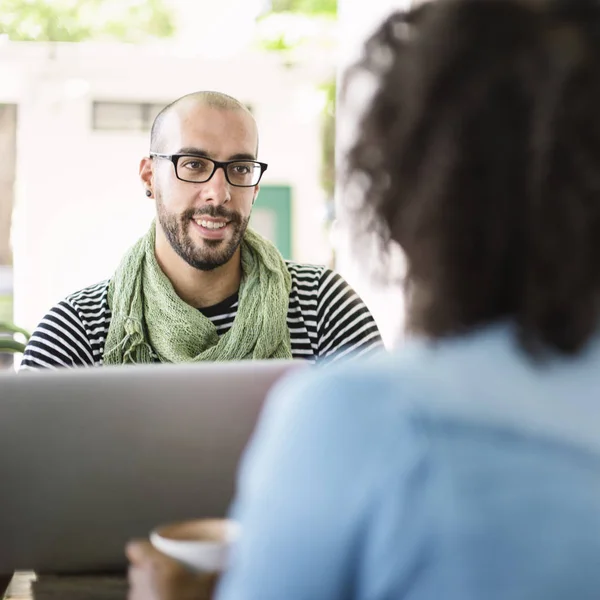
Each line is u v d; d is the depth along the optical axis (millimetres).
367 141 658
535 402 602
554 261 598
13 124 5793
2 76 5699
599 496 575
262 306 2000
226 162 1926
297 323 2066
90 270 5871
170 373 1135
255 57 5957
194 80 5949
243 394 1143
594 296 609
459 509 570
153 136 2006
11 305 5805
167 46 7793
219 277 2020
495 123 601
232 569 649
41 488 1109
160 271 2006
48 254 5836
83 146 5840
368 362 644
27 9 7840
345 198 685
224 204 1924
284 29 7602
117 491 1122
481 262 618
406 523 576
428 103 620
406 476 580
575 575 563
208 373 1142
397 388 610
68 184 5844
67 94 5777
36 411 1104
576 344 612
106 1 7953
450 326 633
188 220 1938
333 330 2062
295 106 6094
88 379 1117
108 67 5793
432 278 631
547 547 565
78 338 1977
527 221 601
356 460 594
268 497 614
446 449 583
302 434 614
